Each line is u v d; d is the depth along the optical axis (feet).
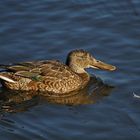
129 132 54.75
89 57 63.87
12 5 74.08
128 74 63.10
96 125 55.77
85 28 70.59
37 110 58.49
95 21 71.67
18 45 67.82
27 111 58.39
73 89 62.23
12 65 61.93
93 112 57.88
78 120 56.59
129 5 74.13
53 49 67.36
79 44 68.03
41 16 72.49
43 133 54.70
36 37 69.15
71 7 73.97
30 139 53.88
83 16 72.49
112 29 70.23
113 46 67.46
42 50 67.15
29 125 55.93
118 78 62.80
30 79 61.72
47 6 74.13
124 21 71.41
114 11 73.15
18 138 54.03
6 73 61.67
